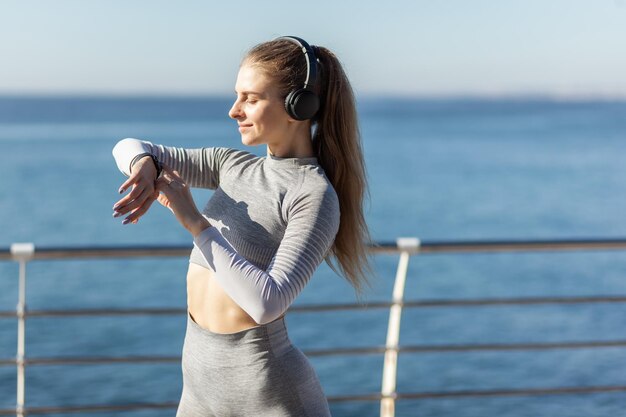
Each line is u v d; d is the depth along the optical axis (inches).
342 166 77.7
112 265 876.0
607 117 6535.4
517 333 644.1
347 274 80.3
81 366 518.0
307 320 674.2
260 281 67.2
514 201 1529.3
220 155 81.0
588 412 433.4
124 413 436.1
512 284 831.7
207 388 75.6
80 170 2064.5
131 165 73.7
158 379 496.1
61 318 665.6
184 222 69.4
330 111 76.9
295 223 71.7
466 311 716.0
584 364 541.3
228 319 73.5
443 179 1891.0
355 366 535.5
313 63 73.4
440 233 1200.2
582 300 125.5
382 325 662.5
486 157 2501.2
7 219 1264.8
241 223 74.3
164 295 749.9
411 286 822.5
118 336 622.2
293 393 74.4
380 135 3919.8
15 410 122.0
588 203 1492.4
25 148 3019.2
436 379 518.3
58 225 1213.1
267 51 74.1
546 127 4726.9
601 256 959.0
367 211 81.0
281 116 74.3
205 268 76.4
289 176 74.5
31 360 118.9
